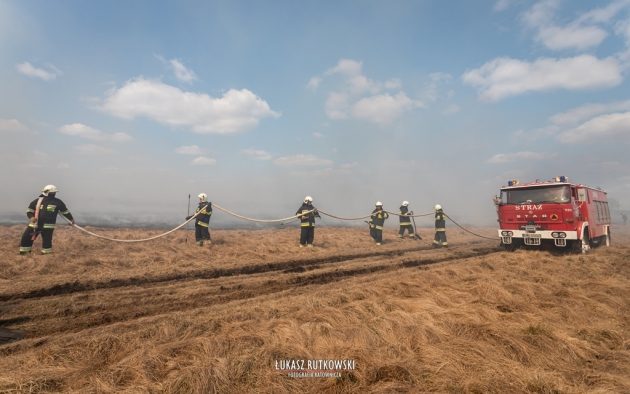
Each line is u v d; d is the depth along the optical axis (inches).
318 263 382.9
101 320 189.6
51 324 181.6
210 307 215.8
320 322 168.1
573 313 190.5
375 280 300.5
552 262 353.1
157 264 340.2
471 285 251.3
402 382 115.4
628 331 173.2
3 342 157.3
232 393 108.3
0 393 104.5
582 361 140.6
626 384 118.1
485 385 112.0
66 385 112.9
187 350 134.1
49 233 351.3
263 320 175.8
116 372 117.8
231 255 409.1
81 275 282.0
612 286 245.8
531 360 135.1
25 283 250.7
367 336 147.9
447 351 135.9
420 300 203.6
